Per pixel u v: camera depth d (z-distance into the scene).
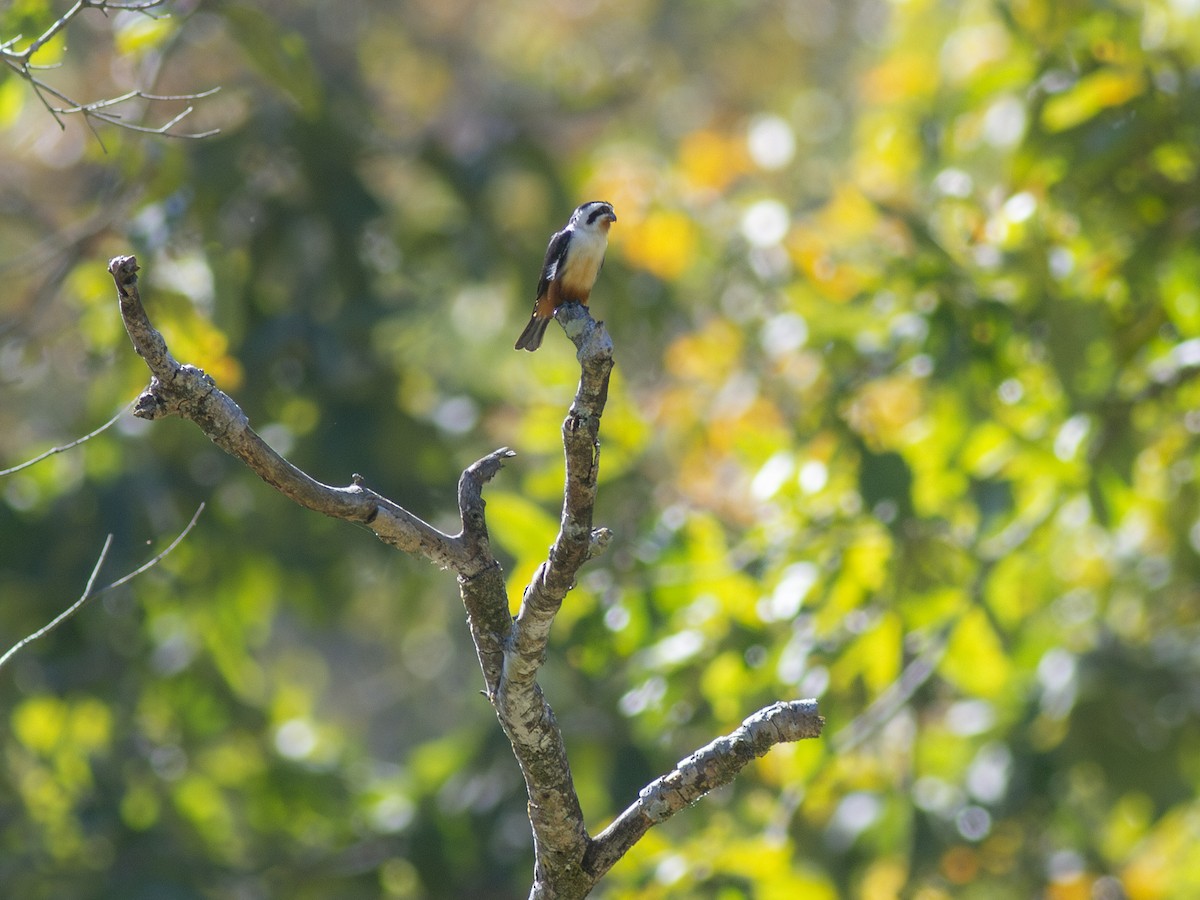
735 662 11.35
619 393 13.56
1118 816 14.55
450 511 16.56
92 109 7.84
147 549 15.90
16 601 15.92
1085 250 12.48
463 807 15.99
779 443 12.86
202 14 12.95
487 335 19.05
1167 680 12.97
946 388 11.60
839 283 12.50
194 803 16.34
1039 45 12.52
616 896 10.36
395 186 19.00
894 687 11.45
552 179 17.53
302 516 16.56
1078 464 11.62
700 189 16.61
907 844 12.64
